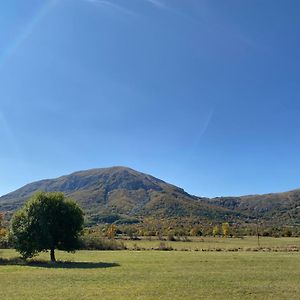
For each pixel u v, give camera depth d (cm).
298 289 3697
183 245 13062
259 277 4612
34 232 6944
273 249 10912
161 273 5041
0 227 11862
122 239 16450
